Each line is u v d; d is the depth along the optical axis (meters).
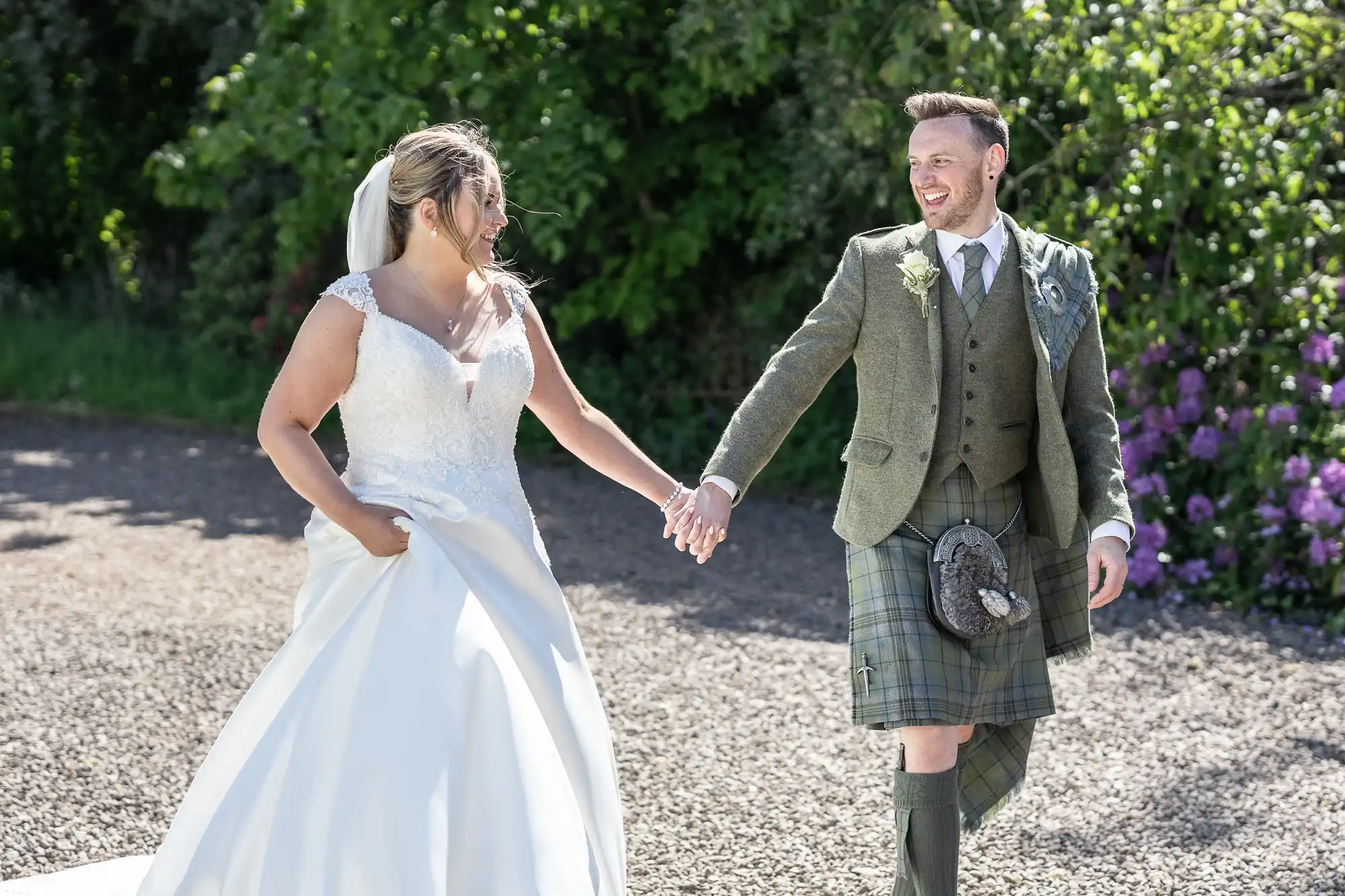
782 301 10.54
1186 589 7.41
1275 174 7.73
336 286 3.25
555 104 10.47
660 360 11.52
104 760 4.92
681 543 3.46
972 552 3.41
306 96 10.66
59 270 17.25
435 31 10.45
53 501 9.71
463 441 3.29
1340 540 6.96
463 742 2.97
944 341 3.44
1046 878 4.03
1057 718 5.43
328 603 3.21
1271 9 7.75
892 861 4.15
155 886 3.15
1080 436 3.51
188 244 16.38
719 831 4.37
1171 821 4.44
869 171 9.48
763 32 9.31
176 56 15.92
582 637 6.52
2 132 15.09
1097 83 7.49
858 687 3.44
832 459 10.22
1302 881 3.98
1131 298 8.19
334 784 2.93
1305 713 5.50
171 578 7.64
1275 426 7.41
